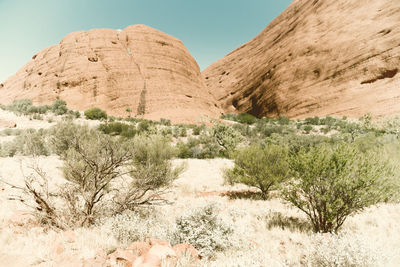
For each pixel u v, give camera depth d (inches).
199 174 566.9
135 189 220.5
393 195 262.1
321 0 4303.6
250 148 377.4
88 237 147.6
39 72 3120.1
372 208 247.4
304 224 216.7
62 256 114.7
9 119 1478.8
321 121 2236.7
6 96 3410.4
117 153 202.4
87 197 192.7
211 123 2272.4
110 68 2837.1
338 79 3085.6
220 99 5398.6
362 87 2819.9
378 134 1213.7
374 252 115.6
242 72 5502.0
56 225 172.6
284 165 332.8
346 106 2684.5
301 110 3157.0
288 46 4188.0
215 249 148.6
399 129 1144.2
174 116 2524.6
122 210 198.7
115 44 3056.1
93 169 192.1
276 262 130.0
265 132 1704.0
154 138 406.3
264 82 4254.4
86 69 2785.4
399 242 159.9
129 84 2827.3
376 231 185.9
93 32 3073.3
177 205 282.0
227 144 1007.0
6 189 272.1
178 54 3430.1
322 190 190.9
